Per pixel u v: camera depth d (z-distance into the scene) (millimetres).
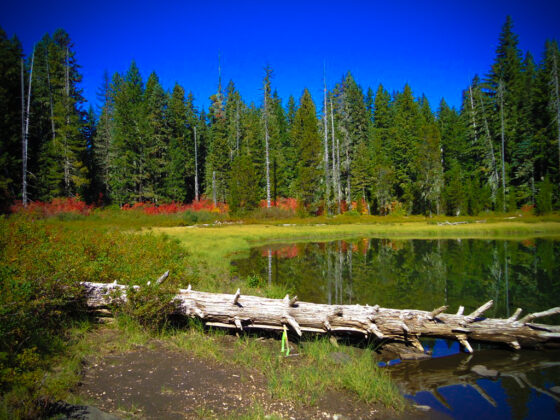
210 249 19344
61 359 4684
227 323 6543
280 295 9422
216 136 52719
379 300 9602
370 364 5395
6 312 4527
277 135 58219
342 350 6082
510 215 40375
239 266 15297
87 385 4199
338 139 52625
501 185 45938
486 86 47375
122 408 3764
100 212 36188
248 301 6535
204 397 4172
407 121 55844
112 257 8984
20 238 8773
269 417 3795
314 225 37719
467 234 29219
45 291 5559
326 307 6371
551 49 42969
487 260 16234
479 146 48344
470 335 6242
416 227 34875
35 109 36938
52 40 40656
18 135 33438
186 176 52125
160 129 48812
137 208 40281
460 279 12367
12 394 3561
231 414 3828
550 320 7840
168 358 5234
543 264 14898
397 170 54344
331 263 16188
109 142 49125
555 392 4707
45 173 35094
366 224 39438
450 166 54281
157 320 6164
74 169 37750
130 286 6297
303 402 4250
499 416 4098
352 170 52000
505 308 8844
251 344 6152
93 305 6551
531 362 5754
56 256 6836
